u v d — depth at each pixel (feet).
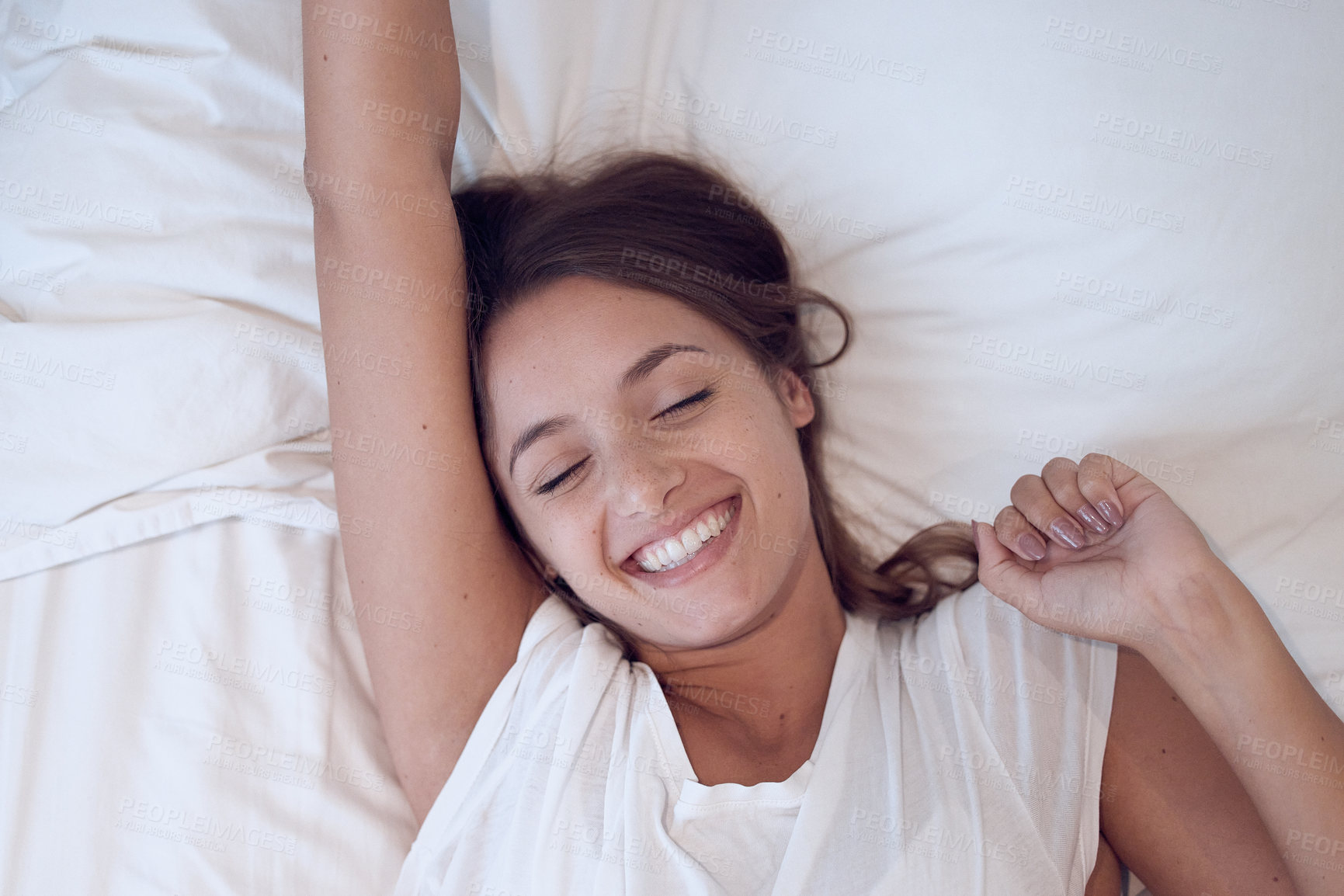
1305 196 4.31
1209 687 3.93
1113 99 4.39
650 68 5.10
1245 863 4.09
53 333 4.42
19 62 4.65
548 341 4.26
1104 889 4.34
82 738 4.35
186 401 4.53
